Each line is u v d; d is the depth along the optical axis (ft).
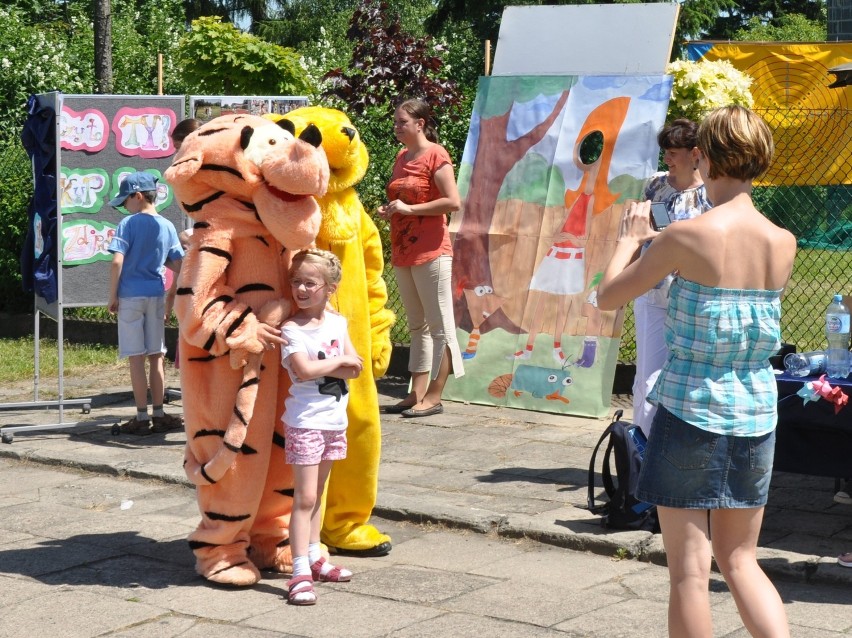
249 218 15.65
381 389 31.40
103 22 48.37
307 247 16.02
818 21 130.93
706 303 11.41
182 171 15.42
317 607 15.33
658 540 17.48
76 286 27.84
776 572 16.39
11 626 14.67
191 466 16.17
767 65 54.19
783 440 17.42
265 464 16.08
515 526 18.52
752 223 11.60
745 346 11.43
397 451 24.49
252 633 14.38
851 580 15.85
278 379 16.22
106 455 24.35
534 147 29.25
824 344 33.50
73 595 15.87
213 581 16.19
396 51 35.94
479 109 30.37
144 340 26.63
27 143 28.17
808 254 37.35
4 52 57.93
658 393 11.73
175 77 69.77
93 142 27.71
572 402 27.89
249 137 15.39
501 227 29.43
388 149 37.88
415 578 16.56
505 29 30.55
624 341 32.24
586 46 29.27
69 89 59.57
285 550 16.84
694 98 26.14
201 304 15.42
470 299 29.66
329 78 36.83
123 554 17.81
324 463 16.17
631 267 12.03
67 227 27.55
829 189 36.24
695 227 11.49
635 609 15.11
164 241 26.40
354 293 17.13
